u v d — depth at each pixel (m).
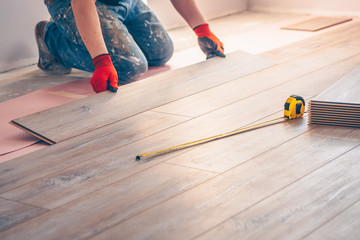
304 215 1.33
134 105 2.45
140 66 3.14
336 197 1.42
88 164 1.81
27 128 2.21
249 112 2.25
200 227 1.31
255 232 1.27
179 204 1.45
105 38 3.07
